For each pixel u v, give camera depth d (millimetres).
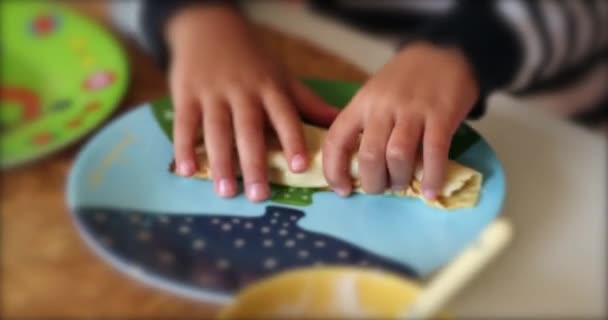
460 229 440
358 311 354
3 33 712
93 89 617
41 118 598
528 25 756
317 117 532
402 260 419
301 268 410
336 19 930
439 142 476
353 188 471
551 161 530
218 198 467
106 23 756
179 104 547
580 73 915
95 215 447
